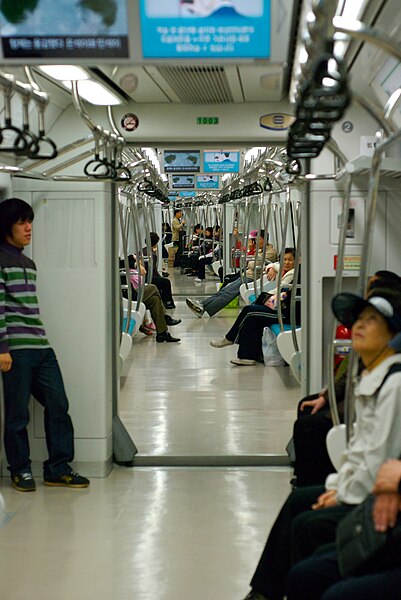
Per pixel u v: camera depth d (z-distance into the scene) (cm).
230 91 539
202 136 593
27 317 550
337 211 588
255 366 1075
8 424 556
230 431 724
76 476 575
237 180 1166
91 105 593
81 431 599
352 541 280
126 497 553
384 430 303
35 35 327
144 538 477
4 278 543
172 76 486
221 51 328
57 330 597
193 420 769
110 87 516
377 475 282
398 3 355
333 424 450
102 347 597
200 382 965
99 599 395
